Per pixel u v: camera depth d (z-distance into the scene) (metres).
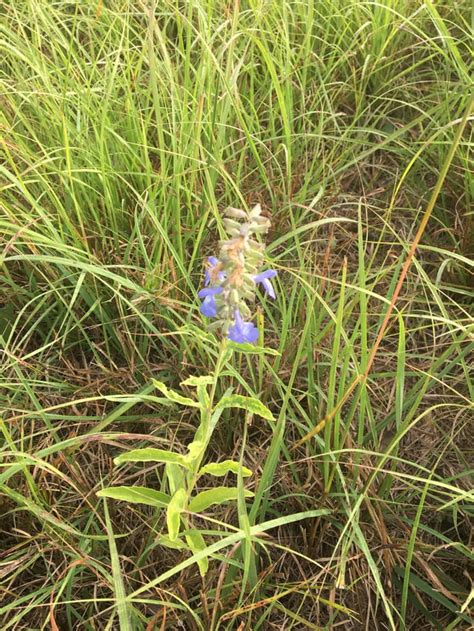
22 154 0.47
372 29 0.61
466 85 0.53
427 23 0.64
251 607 0.34
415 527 0.35
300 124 0.59
